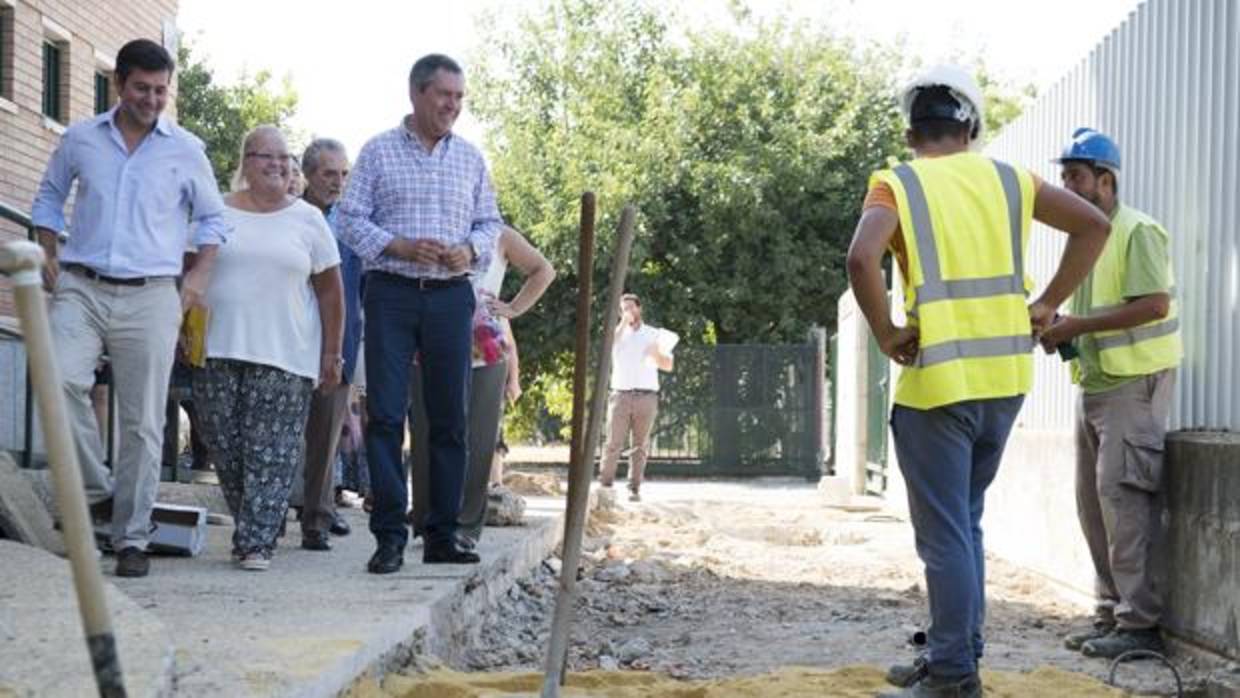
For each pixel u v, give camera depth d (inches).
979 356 217.9
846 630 330.3
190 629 224.8
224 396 299.4
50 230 279.4
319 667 197.8
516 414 1245.7
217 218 288.4
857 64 1284.4
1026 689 248.7
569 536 218.4
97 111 732.0
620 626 349.4
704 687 241.4
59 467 115.5
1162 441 296.0
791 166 1199.6
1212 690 262.2
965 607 217.6
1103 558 310.5
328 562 315.0
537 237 1179.9
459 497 316.2
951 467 218.4
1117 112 374.0
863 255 215.2
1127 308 289.3
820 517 661.9
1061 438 404.8
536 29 1293.1
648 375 749.9
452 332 304.5
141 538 281.6
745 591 407.5
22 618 197.2
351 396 390.0
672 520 636.1
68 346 272.8
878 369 761.0
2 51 609.6
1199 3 320.8
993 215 220.7
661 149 1188.5
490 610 324.8
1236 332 302.7
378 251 295.7
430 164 303.0
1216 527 279.7
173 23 809.5
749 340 1241.4
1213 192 313.6
